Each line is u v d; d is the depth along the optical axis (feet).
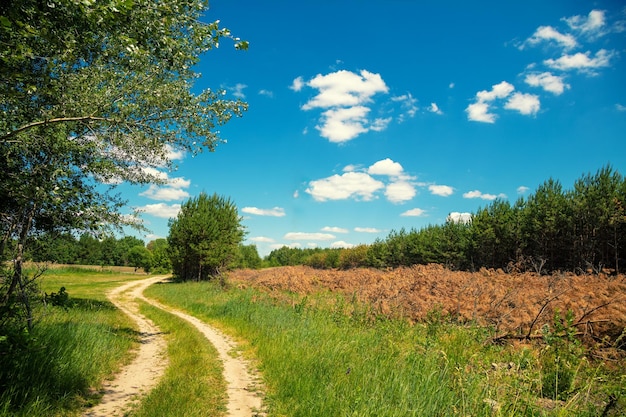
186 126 25.62
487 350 27.35
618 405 14.78
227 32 16.14
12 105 19.27
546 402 17.42
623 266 92.53
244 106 26.76
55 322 28.53
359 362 23.11
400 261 173.78
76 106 21.56
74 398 18.63
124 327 41.16
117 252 306.35
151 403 18.29
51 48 15.71
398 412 15.64
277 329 34.81
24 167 22.94
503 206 130.93
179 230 122.93
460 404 16.63
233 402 19.40
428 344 25.95
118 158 32.37
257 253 245.86
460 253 137.18
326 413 16.87
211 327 43.19
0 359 16.33
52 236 30.76
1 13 11.89
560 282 51.31
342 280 81.10
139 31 14.94
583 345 24.86
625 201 89.25
